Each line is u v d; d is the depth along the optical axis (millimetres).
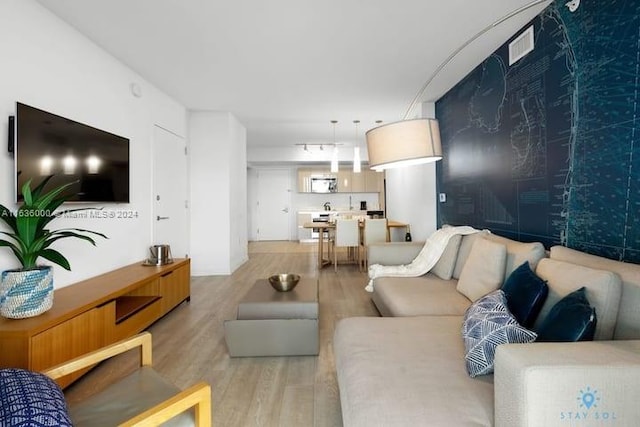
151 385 1245
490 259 2037
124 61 3080
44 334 1646
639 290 1167
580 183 1992
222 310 3250
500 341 1213
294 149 7699
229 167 4797
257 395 1807
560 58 2139
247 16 2359
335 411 1662
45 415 758
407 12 2330
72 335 1846
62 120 2316
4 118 1960
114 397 1172
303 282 2861
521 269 1675
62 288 2322
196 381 1957
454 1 2211
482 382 1173
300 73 3385
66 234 1938
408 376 1210
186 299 3496
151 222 3645
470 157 3428
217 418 1611
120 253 3072
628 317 1177
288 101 4301
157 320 2955
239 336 2221
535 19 2375
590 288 1252
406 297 2209
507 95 2750
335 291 3869
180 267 3322
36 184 2086
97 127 2758
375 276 2986
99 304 2078
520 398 850
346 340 1567
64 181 2326
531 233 2471
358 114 4898
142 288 2891
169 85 3703
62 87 2383
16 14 2027
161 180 3867
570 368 840
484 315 1354
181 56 2982
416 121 1998
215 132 4785
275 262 5848
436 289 2406
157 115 3783
